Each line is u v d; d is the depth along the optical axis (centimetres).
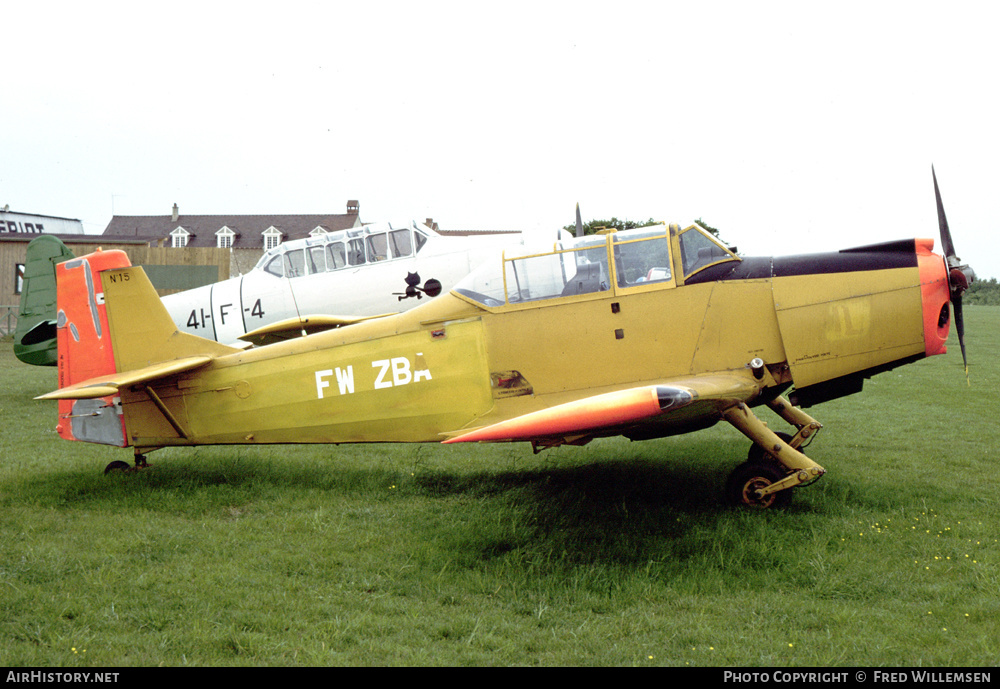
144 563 487
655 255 622
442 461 782
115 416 711
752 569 482
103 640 377
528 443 872
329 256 1178
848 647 378
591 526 559
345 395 666
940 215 623
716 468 728
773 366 614
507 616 420
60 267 714
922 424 980
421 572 481
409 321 657
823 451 820
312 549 520
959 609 422
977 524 563
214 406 691
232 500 634
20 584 442
